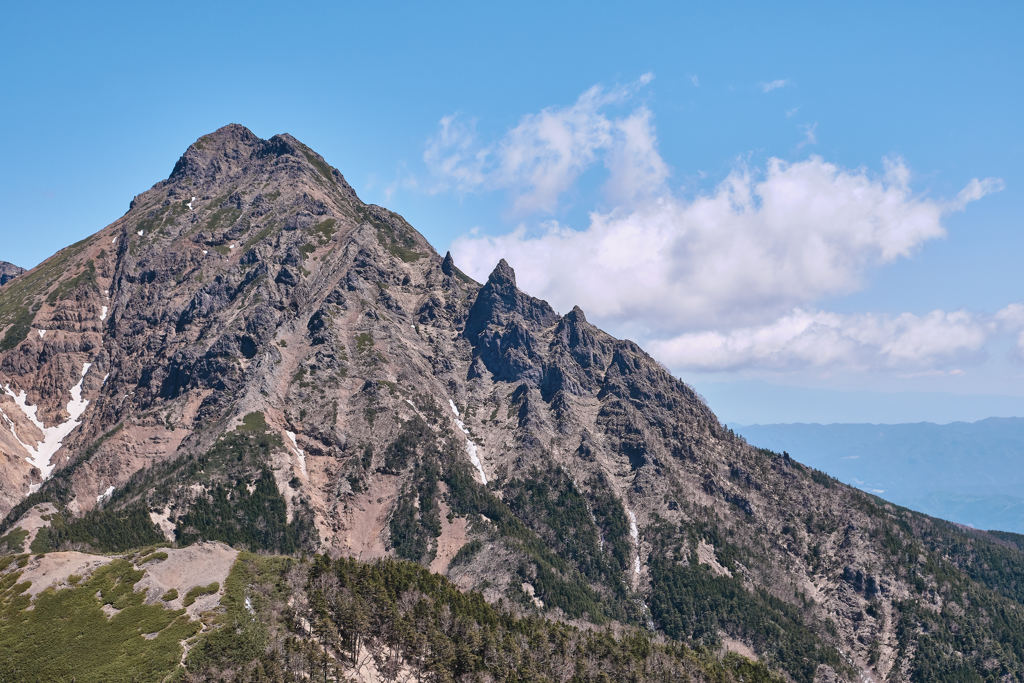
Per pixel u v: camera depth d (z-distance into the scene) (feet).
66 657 564.30
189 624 589.73
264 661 563.07
